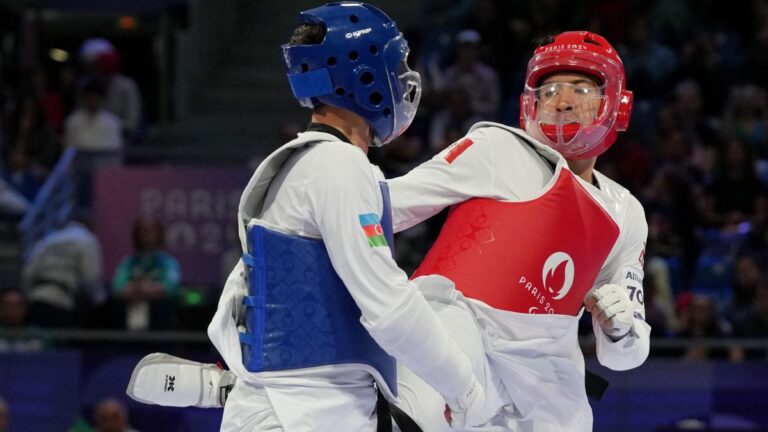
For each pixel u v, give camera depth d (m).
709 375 17.22
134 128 27.34
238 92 28.95
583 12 25.83
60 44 31.25
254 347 7.82
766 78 25.89
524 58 25.69
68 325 19.67
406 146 21.92
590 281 9.31
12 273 22.66
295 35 8.27
